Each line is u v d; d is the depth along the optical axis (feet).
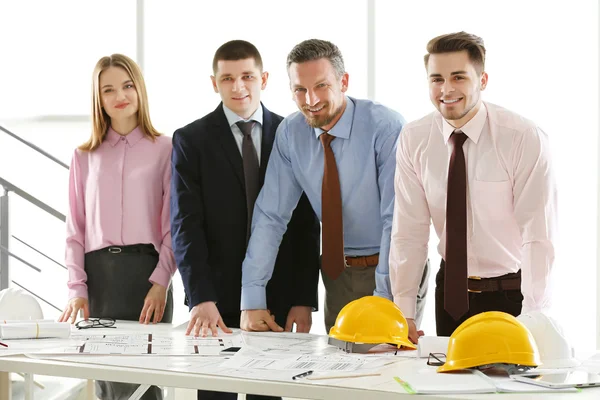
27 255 15.85
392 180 8.52
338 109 8.45
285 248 9.16
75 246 9.68
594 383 5.90
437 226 8.11
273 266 8.71
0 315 8.36
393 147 8.53
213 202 8.97
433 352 6.83
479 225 7.77
